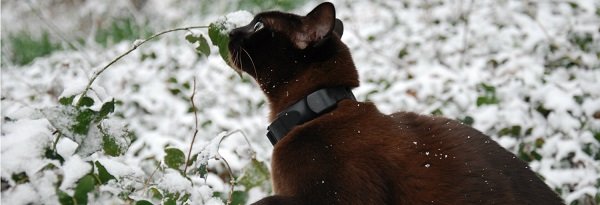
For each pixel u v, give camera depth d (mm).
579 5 1986
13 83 1919
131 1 3074
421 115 1098
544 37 1744
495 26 1972
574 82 1499
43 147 890
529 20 1953
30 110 926
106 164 951
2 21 2838
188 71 1902
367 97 1552
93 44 2633
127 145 967
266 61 1123
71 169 902
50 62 2270
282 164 1048
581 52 1670
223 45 1021
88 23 2988
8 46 2699
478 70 1680
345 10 2449
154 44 2459
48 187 886
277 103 1127
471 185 1022
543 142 1343
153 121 1593
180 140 1471
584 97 1417
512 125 1372
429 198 1020
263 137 1521
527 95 1470
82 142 918
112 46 2531
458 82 1598
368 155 1027
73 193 898
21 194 880
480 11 2125
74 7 3025
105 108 944
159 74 1936
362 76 1729
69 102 965
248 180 1167
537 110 1408
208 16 2863
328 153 1028
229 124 1528
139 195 1009
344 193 1010
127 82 1876
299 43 1103
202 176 1016
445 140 1056
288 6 2709
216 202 1037
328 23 1078
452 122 1086
